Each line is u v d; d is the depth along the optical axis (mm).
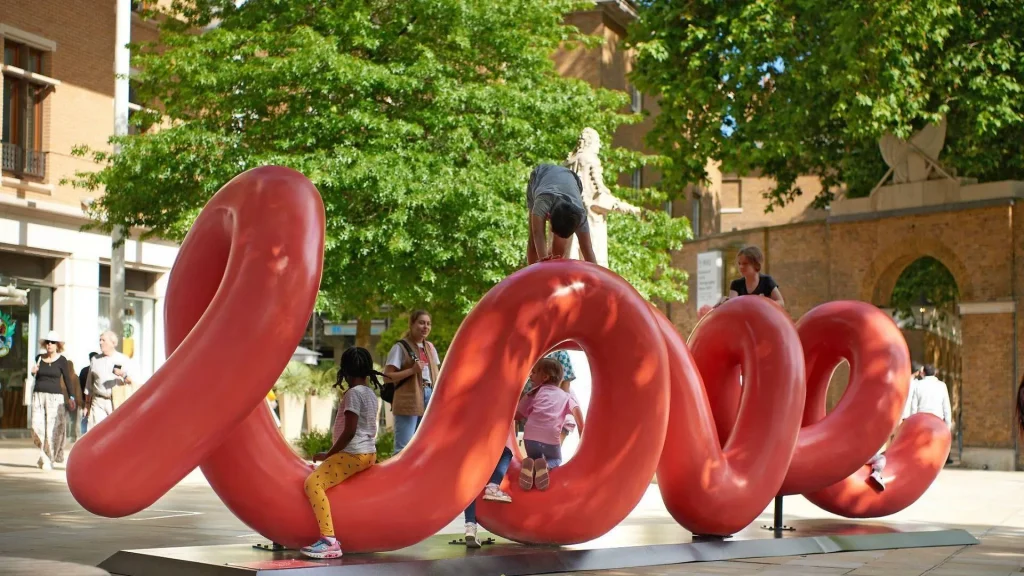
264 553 8273
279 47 22656
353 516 7934
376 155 21922
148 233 24922
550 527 8742
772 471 9836
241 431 7812
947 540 11031
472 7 23422
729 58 28078
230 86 23016
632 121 26188
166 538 10141
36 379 18516
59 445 18688
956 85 26781
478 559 8219
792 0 27828
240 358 7250
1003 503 16375
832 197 33781
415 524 8070
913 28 25000
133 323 30875
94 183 24234
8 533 10445
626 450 8711
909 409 21469
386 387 11594
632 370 8664
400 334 27031
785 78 27812
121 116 25672
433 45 24094
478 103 23094
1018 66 26250
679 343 9602
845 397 11086
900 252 28672
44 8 27703
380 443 19812
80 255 28500
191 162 22781
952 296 32969
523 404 9219
